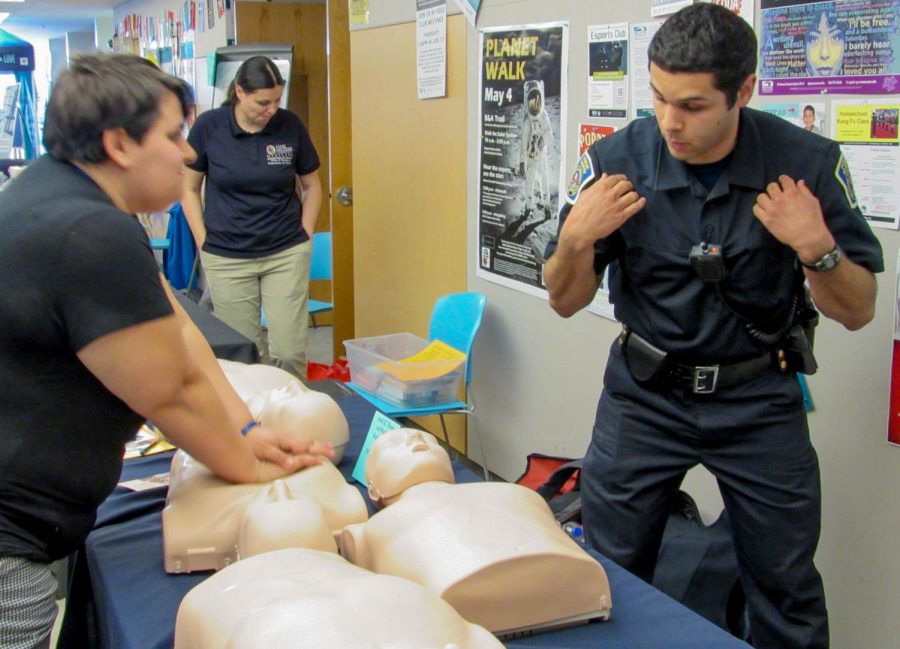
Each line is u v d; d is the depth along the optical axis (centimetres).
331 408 156
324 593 90
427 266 371
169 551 126
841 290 146
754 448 161
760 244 151
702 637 109
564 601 109
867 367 193
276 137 349
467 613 104
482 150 322
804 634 166
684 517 223
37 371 113
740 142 151
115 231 111
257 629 84
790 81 202
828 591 210
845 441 201
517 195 304
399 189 388
